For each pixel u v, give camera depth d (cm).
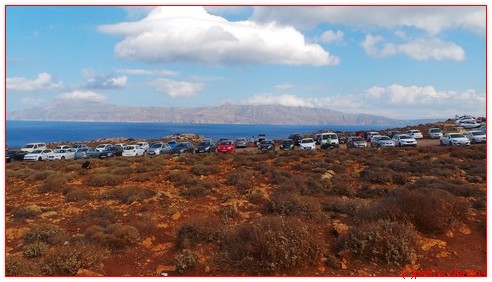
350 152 4081
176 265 924
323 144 5481
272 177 2291
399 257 934
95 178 2330
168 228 1304
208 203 1684
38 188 2172
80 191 1925
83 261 942
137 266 977
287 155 3806
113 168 2977
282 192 1780
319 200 1638
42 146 5681
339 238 1059
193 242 1110
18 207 1705
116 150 5419
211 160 3400
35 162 4381
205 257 992
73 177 2597
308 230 1004
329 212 1429
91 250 988
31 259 1016
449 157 3281
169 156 4375
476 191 1706
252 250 918
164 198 1798
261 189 1892
